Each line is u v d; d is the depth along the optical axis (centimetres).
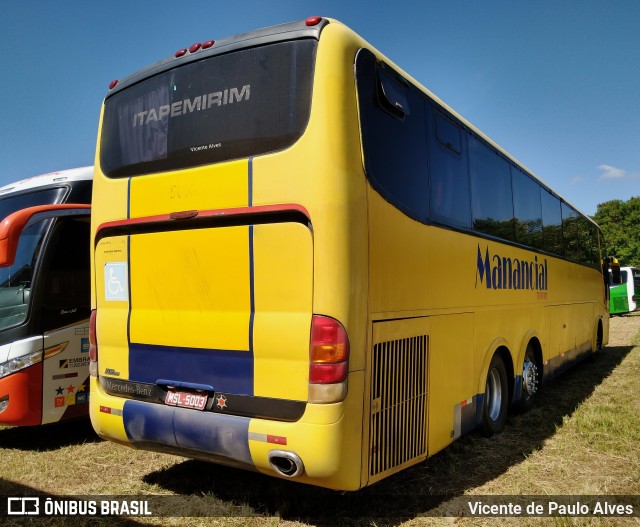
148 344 409
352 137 350
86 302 604
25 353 549
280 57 368
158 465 515
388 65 410
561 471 489
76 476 487
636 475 477
